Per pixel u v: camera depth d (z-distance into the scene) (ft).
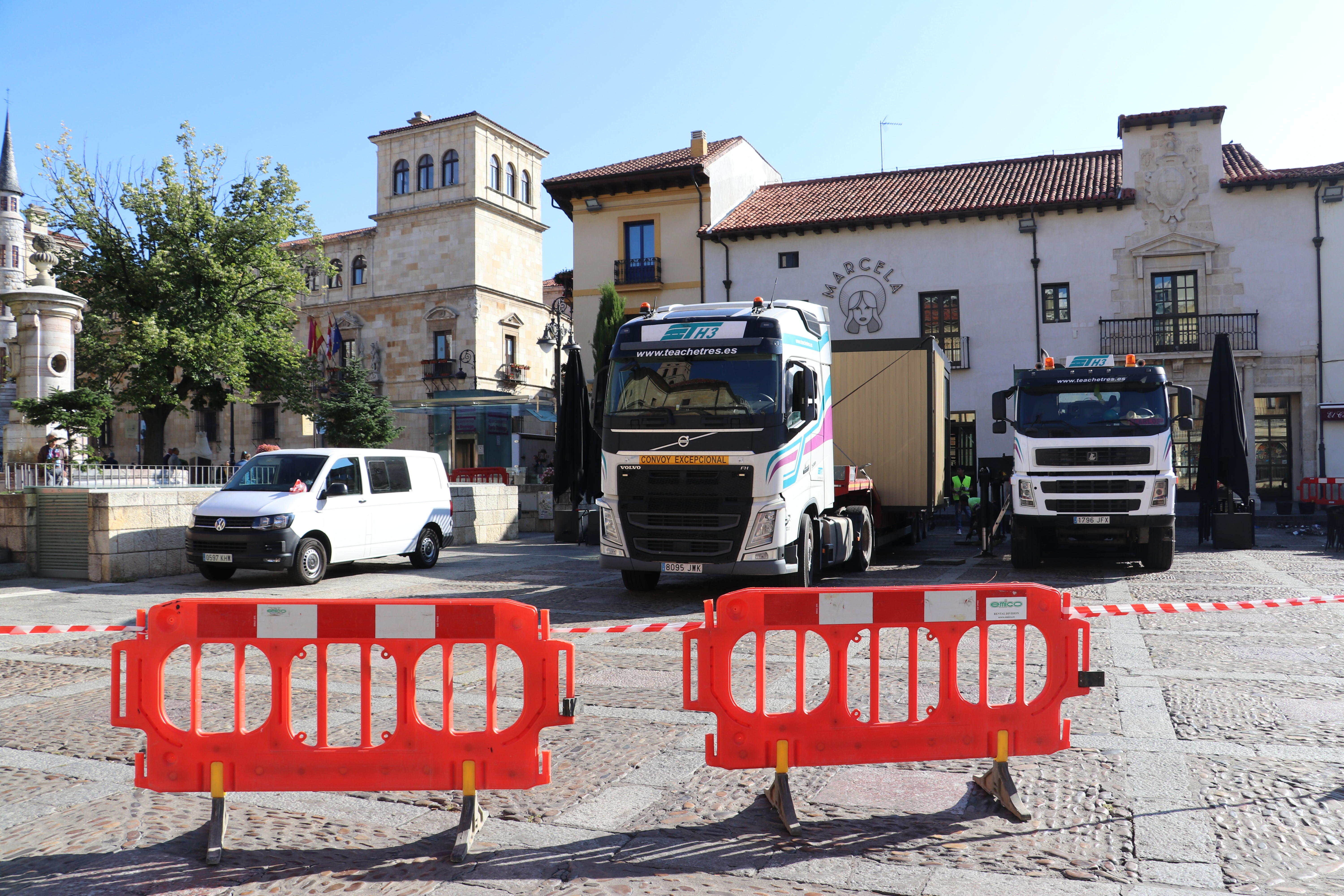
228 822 13.38
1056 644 14.02
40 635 30.12
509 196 164.66
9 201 178.70
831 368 40.55
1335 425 85.05
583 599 36.83
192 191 114.32
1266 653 24.72
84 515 45.01
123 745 17.19
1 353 94.17
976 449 92.63
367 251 164.55
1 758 16.43
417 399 159.22
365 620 12.98
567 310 107.86
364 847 12.51
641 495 35.09
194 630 12.91
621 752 16.43
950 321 94.89
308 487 43.91
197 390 116.88
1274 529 73.92
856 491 44.21
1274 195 87.20
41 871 11.82
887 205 98.43
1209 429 61.77
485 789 13.41
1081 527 44.32
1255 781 14.52
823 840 12.51
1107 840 12.32
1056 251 91.91
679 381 35.19
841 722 13.57
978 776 15.02
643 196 104.37
